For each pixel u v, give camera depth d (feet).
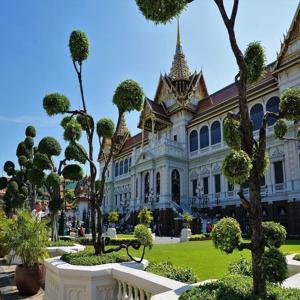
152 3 14.78
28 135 90.48
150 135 169.17
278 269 12.07
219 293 12.35
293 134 94.48
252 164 13.73
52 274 22.48
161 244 70.49
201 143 138.62
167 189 132.16
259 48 17.92
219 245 13.85
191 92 154.51
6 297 30.48
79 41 30.40
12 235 32.50
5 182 107.86
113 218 126.93
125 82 27.66
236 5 14.80
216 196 124.47
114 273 19.12
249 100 113.19
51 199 54.34
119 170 198.90
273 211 99.09
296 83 97.40
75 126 30.81
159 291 14.90
